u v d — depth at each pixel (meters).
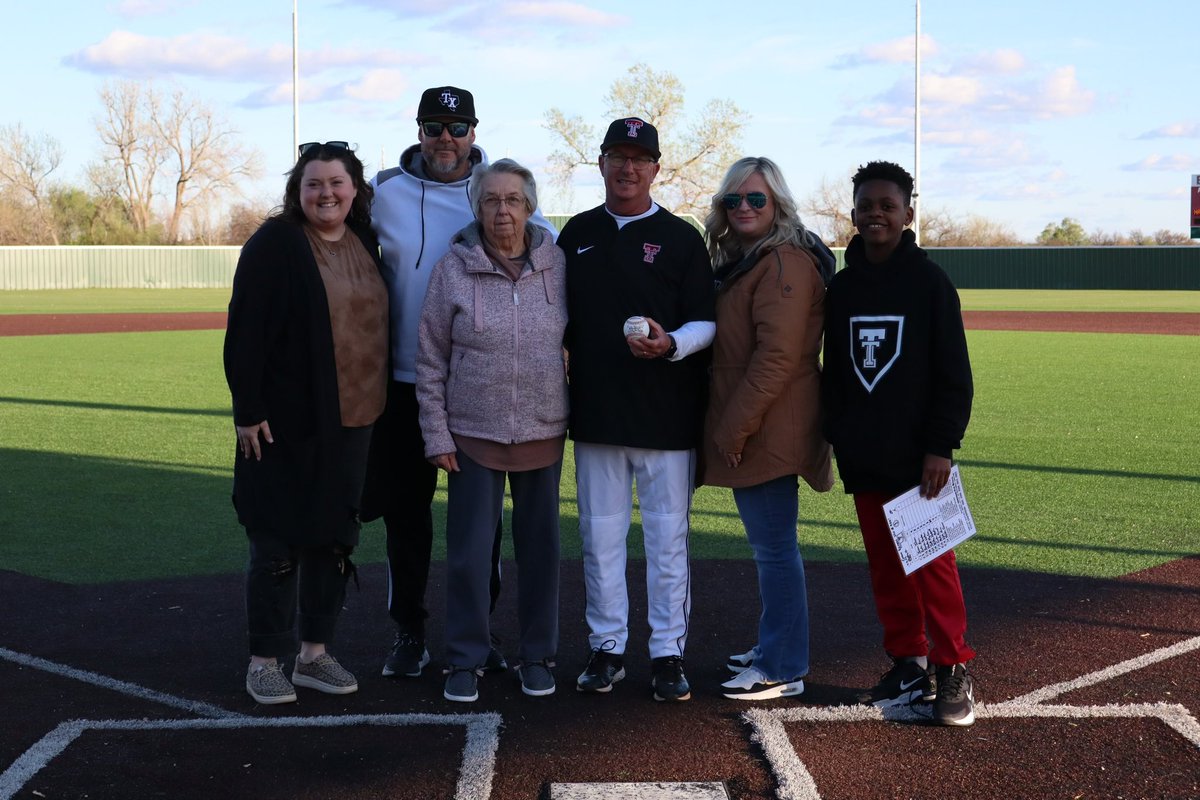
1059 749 3.65
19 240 68.94
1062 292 49.12
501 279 4.01
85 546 6.40
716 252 4.32
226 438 10.20
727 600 5.43
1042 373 16.00
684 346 3.89
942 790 3.37
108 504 7.50
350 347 4.04
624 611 4.22
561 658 4.62
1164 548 6.41
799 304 3.89
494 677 4.39
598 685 4.13
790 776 3.43
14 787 3.36
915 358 3.84
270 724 3.87
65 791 3.35
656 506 4.13
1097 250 52.53
